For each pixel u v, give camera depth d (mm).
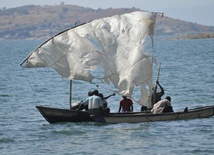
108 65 95875
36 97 131125
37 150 72875
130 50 96688
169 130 83312
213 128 84250
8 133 83688
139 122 88812
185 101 117625
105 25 98188
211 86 144750
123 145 74812
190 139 77562
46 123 91438
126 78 95188
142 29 98000
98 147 74000
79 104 91625
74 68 94812
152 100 95062
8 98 129000
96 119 88688
